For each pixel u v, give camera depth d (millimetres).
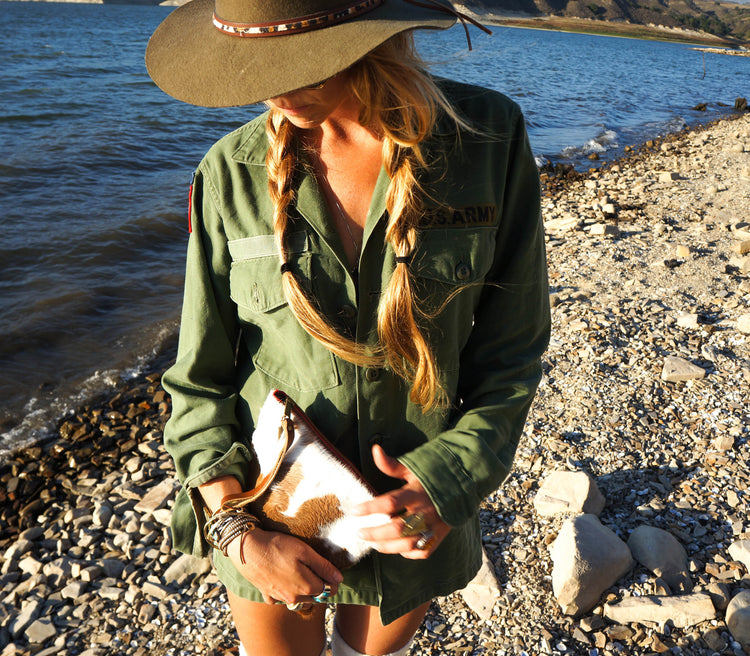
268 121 1169
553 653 2508
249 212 1177
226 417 1264
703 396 4160
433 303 1159
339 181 1159
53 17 86562
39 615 3117
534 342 1308
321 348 1187
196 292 1239
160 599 3102
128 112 18812
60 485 4301
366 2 958
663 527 3109
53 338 6258
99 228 9133
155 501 3926
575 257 6879
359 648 1490
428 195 1133
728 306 5488
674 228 7887
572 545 2758
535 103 24328
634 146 16172
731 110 25859
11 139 14539
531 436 3809
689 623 2568
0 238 8609
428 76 1117
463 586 1445
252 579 1128
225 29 958
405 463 1152
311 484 1148
